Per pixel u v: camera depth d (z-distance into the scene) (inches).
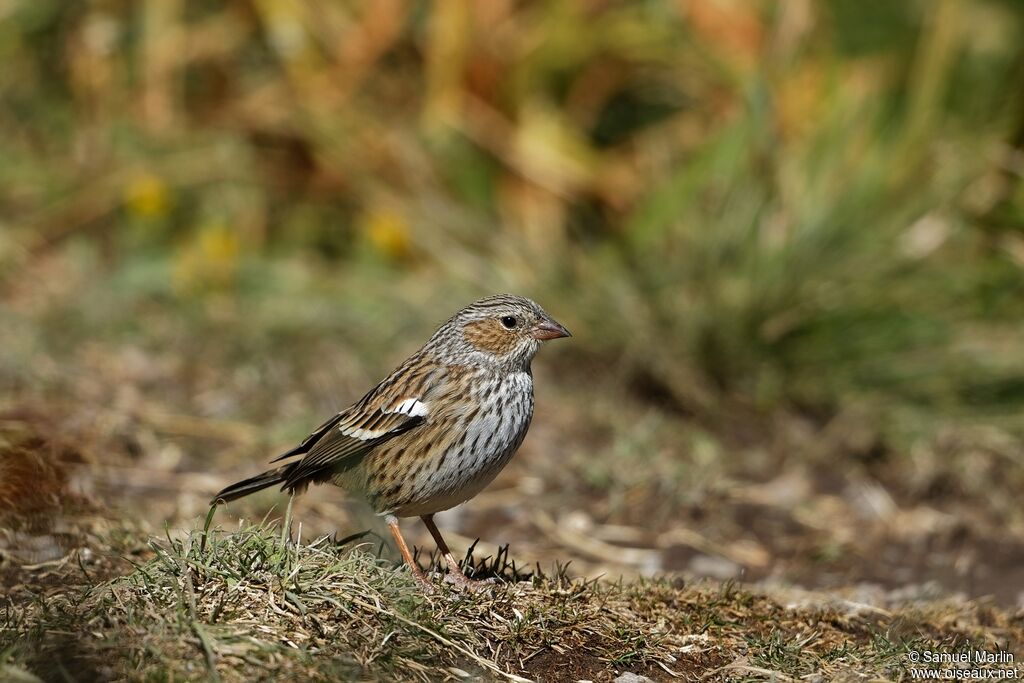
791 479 443.8
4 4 633.0
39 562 305.6
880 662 280.8
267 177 592.7
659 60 592.7
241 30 613.3
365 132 588.1
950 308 500.4
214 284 543.8
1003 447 459.5
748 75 567.5
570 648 276.8
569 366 503.2
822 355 489.4
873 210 520.4
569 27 584.7
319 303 535.5
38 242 581.3
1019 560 394.9
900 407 476.4
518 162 579.2
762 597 320.2
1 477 321.4
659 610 299.3
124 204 586.6
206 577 270.2
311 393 478.3
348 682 244.1
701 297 500.1
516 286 527.2
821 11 577.9
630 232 545.3
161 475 399.2
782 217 521.3
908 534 410.6
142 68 615.8
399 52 599.5
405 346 513.0
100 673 237.6
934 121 544.4
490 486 425.4
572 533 397.1
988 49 564.7
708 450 453.1
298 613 263.9
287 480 311.4
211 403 461.1
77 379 467.2
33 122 626.5
